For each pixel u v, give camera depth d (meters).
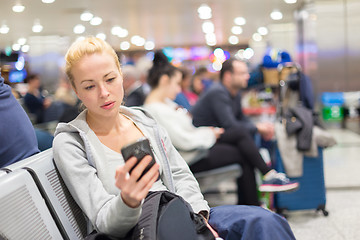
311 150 3.36
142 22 7.27
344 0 6.09
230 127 3.68
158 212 1.34
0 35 6.04
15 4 5.38
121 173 1.14
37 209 1.30
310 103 3.73
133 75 4.36
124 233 1.28
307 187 3.46
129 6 6.07
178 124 3.14
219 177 3.26
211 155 3.22
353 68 6.16
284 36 7.73
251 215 1.39
